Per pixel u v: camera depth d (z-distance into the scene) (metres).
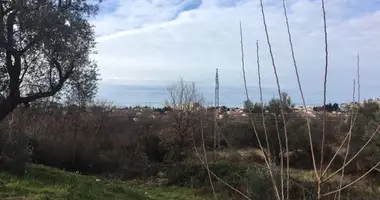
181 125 37.31
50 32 17.53
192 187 27.66
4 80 18.77
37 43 17.77
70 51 18.30
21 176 15.63
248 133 21.41
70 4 19.42
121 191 17.70
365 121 18.98
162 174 32.66
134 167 34.44
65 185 15.11
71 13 18.67
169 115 39.75
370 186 18.02
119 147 37.47
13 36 17.72
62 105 22.53
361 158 22.16
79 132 35.34
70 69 19.41
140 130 39.69
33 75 19.42
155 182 30.70
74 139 32.91
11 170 15.80
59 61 18.86
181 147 37.03
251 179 14.01
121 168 34.16
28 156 16.86
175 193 26.89
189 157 34.78
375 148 21.55
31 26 17.25
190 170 30.58
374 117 18.73
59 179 16.52
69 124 34.16
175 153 36.56
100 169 34.00
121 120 40.38
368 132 19.77
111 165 34.53
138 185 29.50
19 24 17.58
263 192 12.35
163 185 30.12
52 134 32.50
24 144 16.81
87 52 19.42
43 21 17.31
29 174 16.23
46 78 19.62
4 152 15.98
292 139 30.02
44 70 19.55
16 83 18.56
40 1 18.03
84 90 20.28
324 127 2.85
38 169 17.92
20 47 18.00
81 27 18.53
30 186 13.92
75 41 18.62
